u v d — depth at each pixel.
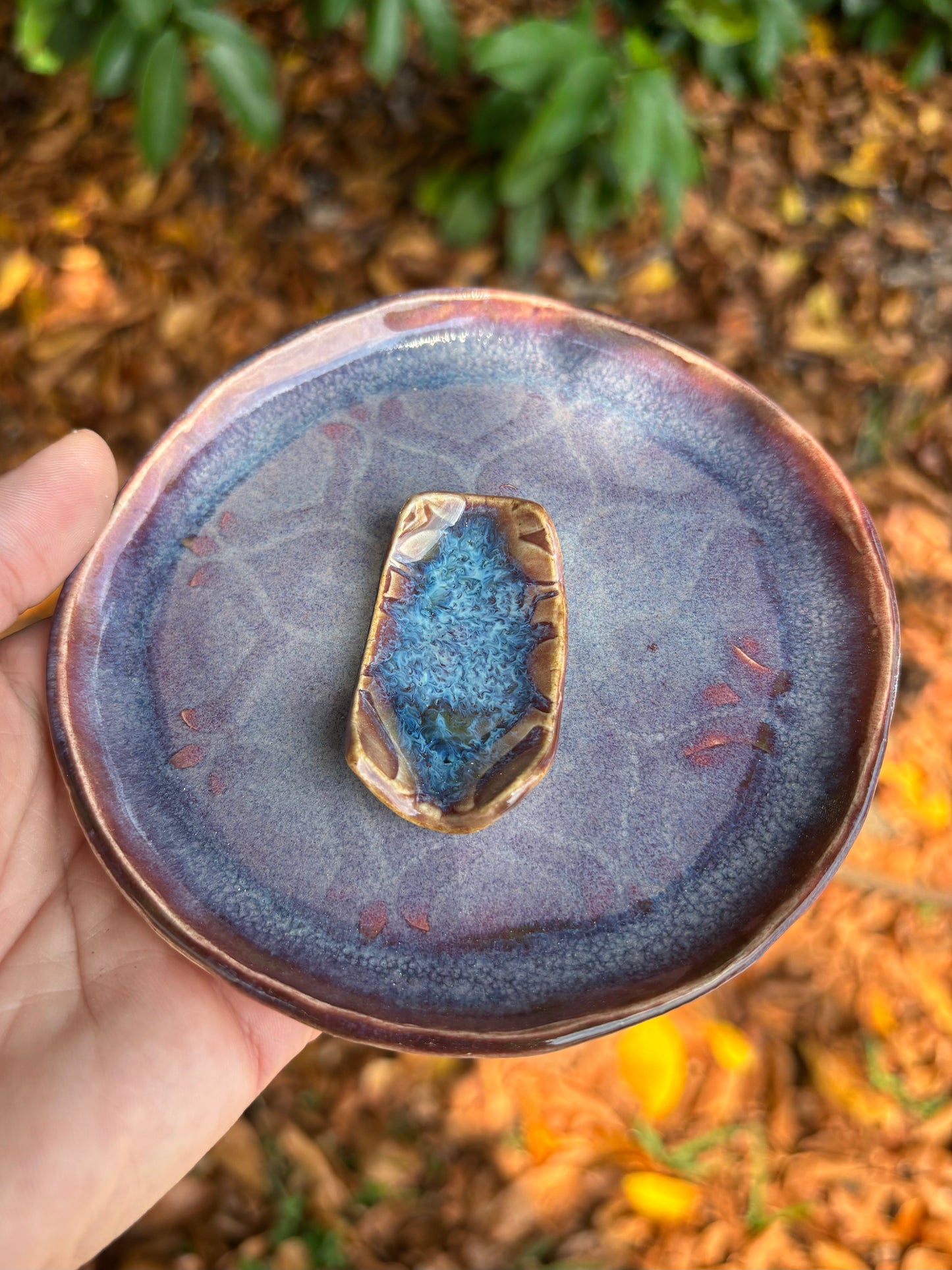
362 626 0.15
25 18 0.27
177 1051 0.17
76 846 0.18
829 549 0.16
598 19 0.34
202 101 0.35
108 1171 0.16
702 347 0.34
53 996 0.17
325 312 0.34
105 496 0.18
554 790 0.15
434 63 0.34
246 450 0.17
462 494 0.15
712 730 0.15
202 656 0.15
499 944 0.14
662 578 0.16
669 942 0.14
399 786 0.14
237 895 0.14
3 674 0.19
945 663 0.31
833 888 0.29
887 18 0.35
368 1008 0.13
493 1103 0.27
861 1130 0.27
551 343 0.18
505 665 0.14
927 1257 0.25
